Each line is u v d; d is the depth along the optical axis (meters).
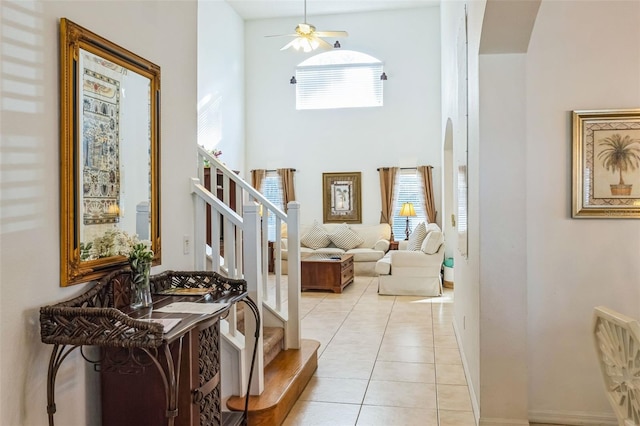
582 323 3.11
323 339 4.84
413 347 4.55
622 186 3.05
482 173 2.98
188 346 2.08
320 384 3.64
